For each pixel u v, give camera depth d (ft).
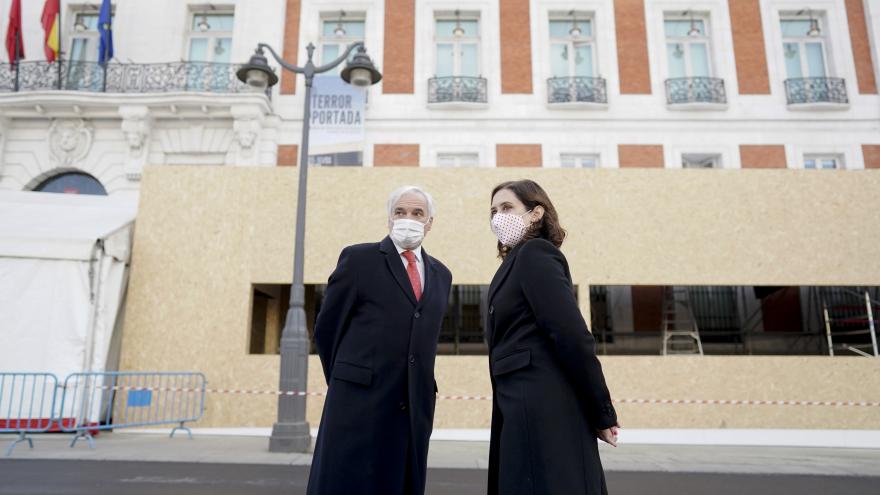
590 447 5.96
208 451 21.09
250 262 28.19
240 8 44.34
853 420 25.85
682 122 42.32
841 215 27.76
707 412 26.09
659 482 17.16
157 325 27.43
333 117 42.16
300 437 21.15
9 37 42.65
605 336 36.40
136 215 29.43
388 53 43.86
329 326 8.40
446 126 42.50
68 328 24.82
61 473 16.52
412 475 7.60
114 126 41.39
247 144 40.11
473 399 26.61
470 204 28.48
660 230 27.94
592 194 28.27
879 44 42.70
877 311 31.45
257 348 33.94
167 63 42.55
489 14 44.37
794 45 44.37
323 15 45.47
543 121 42.47
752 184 28.22
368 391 7.77
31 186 40.98
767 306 36.55
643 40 43.73
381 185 28.78
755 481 17.39
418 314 8.20
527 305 6.44
